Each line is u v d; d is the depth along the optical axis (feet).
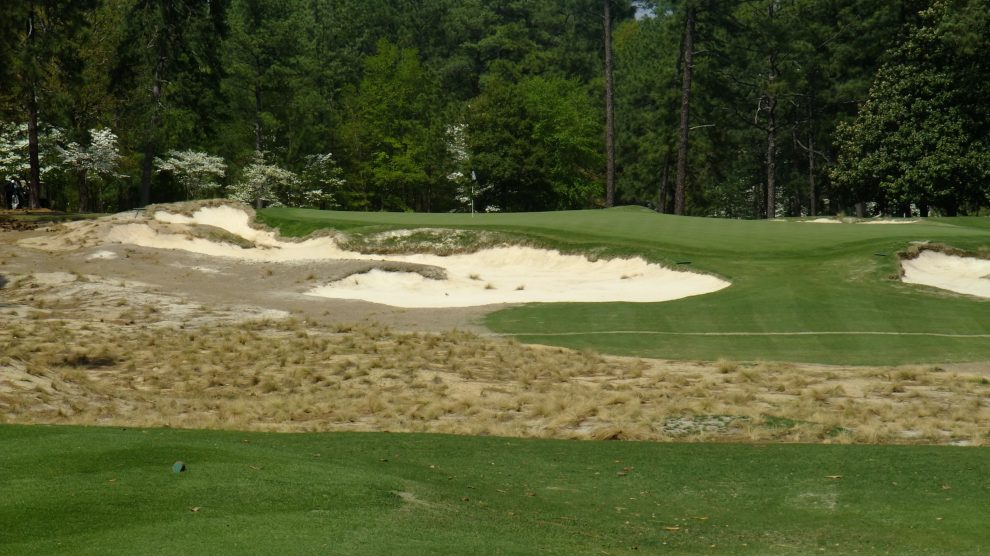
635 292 112.78
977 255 116.67
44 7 183.21
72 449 35.99
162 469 33.47
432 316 102.73
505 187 287.07
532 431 54.24
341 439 48.24
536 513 33.81
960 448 46.60
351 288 120.57
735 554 29.50
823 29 245.86
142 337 88.28
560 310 102.89
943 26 186.80
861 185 210.79
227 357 81.00
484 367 77.46
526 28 407.85
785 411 58.49
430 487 35.68
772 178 248.52
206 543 25.38
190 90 218.79
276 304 109.09
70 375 67.67
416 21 408.46
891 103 198.59
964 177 191.11
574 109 301.02
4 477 31.73
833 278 108.06
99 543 25.12
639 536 31.40
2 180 223.92
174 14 207.10
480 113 283.38
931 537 31.37
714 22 234.79
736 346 85.05
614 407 61.21
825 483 39.14
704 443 50.16
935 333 87.15
